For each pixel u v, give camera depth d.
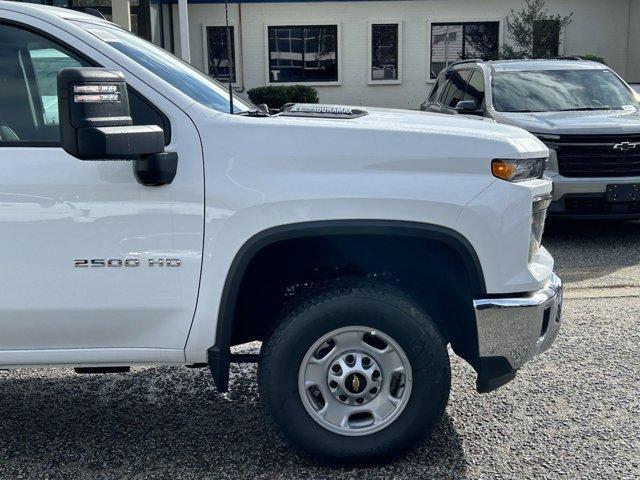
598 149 7.36
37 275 2.96
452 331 3.42
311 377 3.13
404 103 21.16
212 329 3.05
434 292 3.40
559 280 3.43
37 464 3.35
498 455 3.36
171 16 19.69
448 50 21.00
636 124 7.46
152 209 2.95
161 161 2.88
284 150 2.97
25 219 2.92
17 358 3.10
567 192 7.38
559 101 8.56
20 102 3.04
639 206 7.47
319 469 3.25
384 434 3.15
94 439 3.61
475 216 3.02
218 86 3.76
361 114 3.49
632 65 20.81
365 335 3.12
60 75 2.54
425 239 3.14
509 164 3.06
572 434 3.56
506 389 4.09
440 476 3.18
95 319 3.03
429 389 3.11
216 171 2.95
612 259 7.09
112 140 2.58
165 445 3.53
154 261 2.98
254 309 3.51
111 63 3.01
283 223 2.96
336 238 3.13
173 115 2.97
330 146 2.98
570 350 4.67
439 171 3.02
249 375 4.43
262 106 4.06
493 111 8.40
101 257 2.96
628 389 4.07
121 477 3.22
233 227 2.96
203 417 3.85
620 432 3.57
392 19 20.61
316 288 3.17
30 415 3.90
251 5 20.30
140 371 4.53
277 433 3.21
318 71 21.02
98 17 3.72
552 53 20.34
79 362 3.12
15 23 3.02
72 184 2.92
